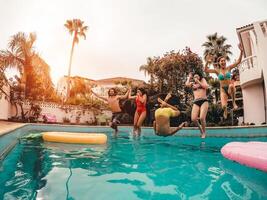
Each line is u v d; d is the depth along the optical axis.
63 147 5.58
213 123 12.17
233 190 2.49
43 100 17.72
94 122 16.53
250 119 13.02
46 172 3.19
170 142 7.26
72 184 2.64
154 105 12.29
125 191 2.43
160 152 5.20
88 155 4.64
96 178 2.94
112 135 9.66
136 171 3.37
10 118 15.03
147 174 3.20
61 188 2.47
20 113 15.80
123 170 3.42
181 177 3.04
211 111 12.33
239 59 9.07
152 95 13.50
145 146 6.25
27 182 2.66
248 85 13.09
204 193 2.39
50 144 5.99
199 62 14.09
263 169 2.71
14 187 2.46
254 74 12.04
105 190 2.45
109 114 17.22
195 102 7.64
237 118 12.82
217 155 4.84
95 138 6.44
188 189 2.53
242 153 3.26
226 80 9.96
